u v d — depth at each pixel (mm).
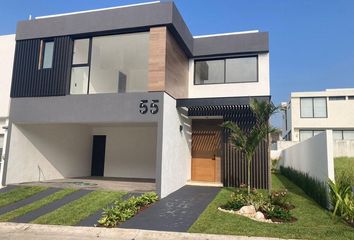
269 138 11266
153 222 6996
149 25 9992
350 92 25469
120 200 8555
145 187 10609
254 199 8375
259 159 11367
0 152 12117
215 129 13391
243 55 12516
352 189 7895
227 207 8180
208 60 13047
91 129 15141
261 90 12156
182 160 11898
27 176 11398
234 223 6738
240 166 11547
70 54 10859
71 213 7738
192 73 12992
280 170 18891
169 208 8227
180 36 10836
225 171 11711
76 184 11047
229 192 10367
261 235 5934
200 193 10281
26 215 7730
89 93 10953
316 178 9070
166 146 9914
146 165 14117
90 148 15047
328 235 5828
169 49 10297
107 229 6613
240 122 11773
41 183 11156
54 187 10258
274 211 7383
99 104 10219
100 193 9414
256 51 12164
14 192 9688
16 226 7031
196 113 12688
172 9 9883
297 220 7035
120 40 11406
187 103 10898
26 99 10953
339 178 8062
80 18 10734
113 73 11984
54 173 12703
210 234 6090
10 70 12680
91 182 11867
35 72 10992
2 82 12688
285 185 12641
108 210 7289
